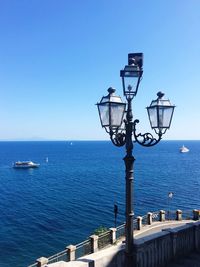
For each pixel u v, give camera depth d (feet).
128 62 27.81
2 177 354.33
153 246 34.30
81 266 27.68
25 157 644.27
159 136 28.02
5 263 107.45
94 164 482.69
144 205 196.65
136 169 404.98
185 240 39.06
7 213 179.11
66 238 133.08
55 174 370.53
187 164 476.13
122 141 27.96
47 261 69.51
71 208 189.57
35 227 149.79
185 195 230.07
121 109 26.94
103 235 79.10
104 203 202.69
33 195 236.84
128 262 28.43
